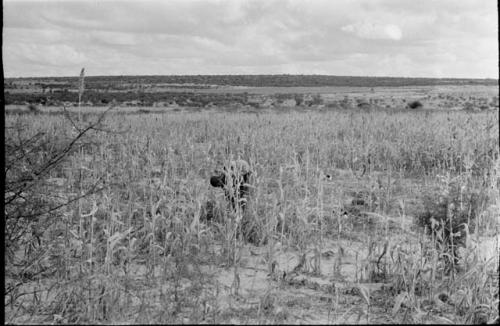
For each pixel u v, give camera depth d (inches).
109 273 240.1
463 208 285.6
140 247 305.4
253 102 2674.7
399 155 621.6
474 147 554.6
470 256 270.4
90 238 282.7
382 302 237.9
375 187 410.9
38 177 269.7
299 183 386.6
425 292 245.3
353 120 968.9
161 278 262.4
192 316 215.8
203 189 368.8
